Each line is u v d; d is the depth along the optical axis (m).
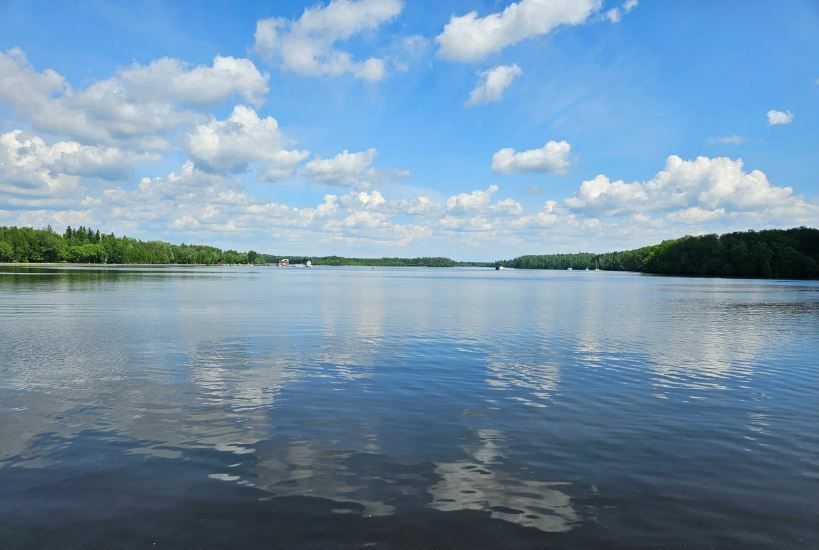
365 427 14.06
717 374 21.73
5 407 15.46
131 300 56.31
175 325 35.59
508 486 10.44
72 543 8.22
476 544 8.33
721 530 8.86
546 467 11.44
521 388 18.80
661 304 62.12
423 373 21.17
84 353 24.69
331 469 11.16
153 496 9.79
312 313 46.06
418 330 35.09
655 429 14.23
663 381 20.30
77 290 72.19
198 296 65.50
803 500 9.98
